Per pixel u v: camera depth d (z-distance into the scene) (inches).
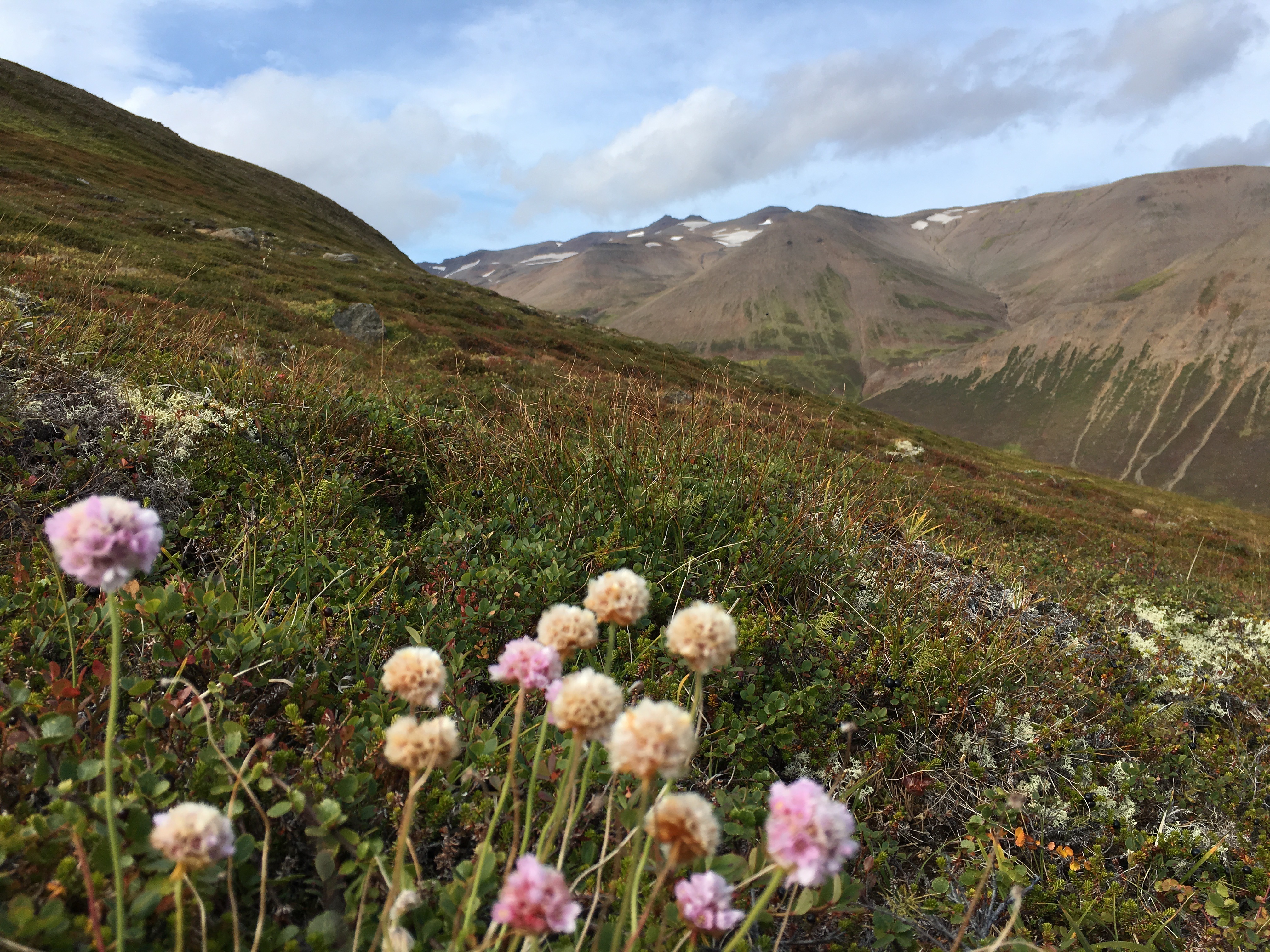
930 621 172.1
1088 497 1357.0
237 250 1242.6
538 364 834.2
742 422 247.9
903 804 124.6
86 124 2075.5
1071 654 189.9
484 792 88.3
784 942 88.8
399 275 1685.5
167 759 78.1
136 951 58.0
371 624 130.6
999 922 106.4
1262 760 174.1
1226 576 670.5
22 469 161.2
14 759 77.2
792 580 180.2
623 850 81.5
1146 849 129.6
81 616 105.0
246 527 149.3
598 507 189.5
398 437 229.8
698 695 67.2
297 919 74.6
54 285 331.3
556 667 64.7
